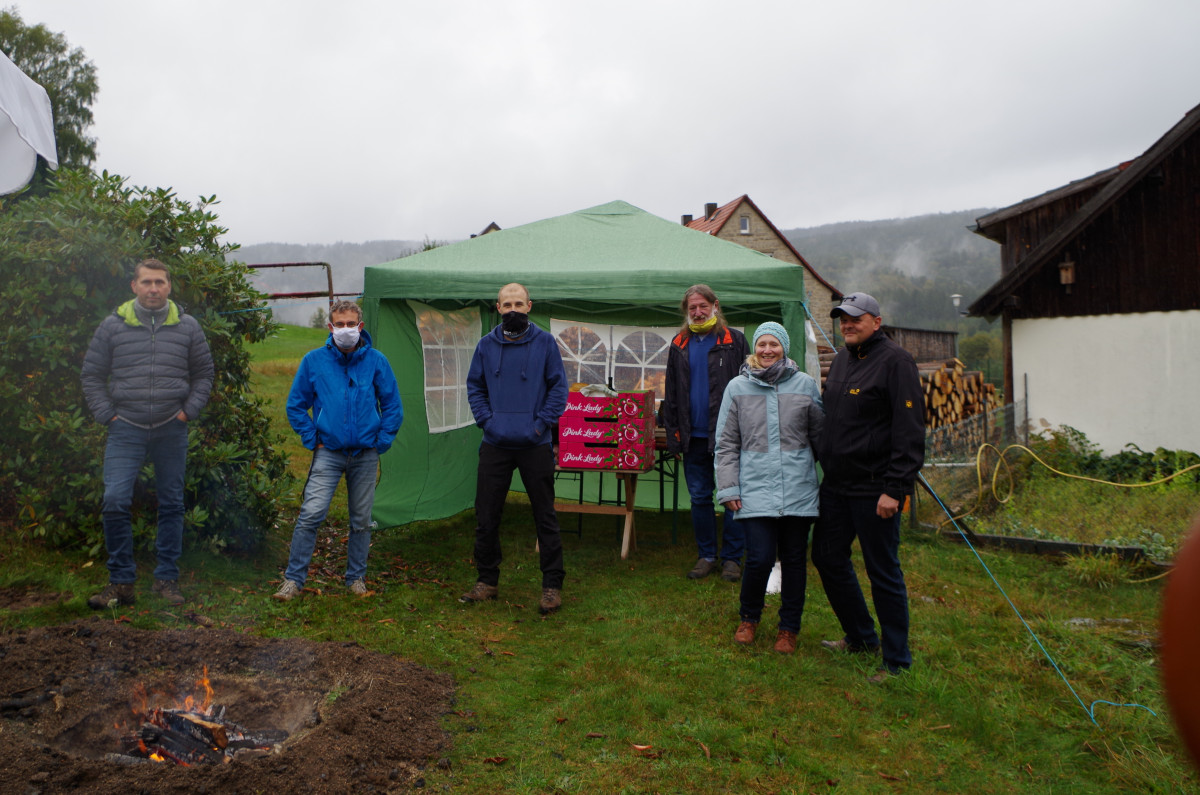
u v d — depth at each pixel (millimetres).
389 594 4984
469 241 7242
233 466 5340
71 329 4621
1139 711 3725
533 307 8258
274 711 3240
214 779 2561
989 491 8625
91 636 3410
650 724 3400
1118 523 7508
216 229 5352
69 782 2465
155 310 4145
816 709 3623
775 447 4312
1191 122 9883
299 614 4422
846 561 4184
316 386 4809
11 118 5141
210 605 4367
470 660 4035
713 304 5898
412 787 2785
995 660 4328
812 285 38969
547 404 4984
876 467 3930
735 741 3268
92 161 32875
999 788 3041
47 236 4676
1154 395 10508
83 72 32938
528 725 3371
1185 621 658
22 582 4148
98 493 4602
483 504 5039
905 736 3400
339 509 7188
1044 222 14406
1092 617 5324
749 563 4371
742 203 37594
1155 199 10508
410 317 6832
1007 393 11734
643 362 8258
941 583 5859
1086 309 11016
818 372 6875
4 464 4520
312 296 9828
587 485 8586
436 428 7184
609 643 4391
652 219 7941
